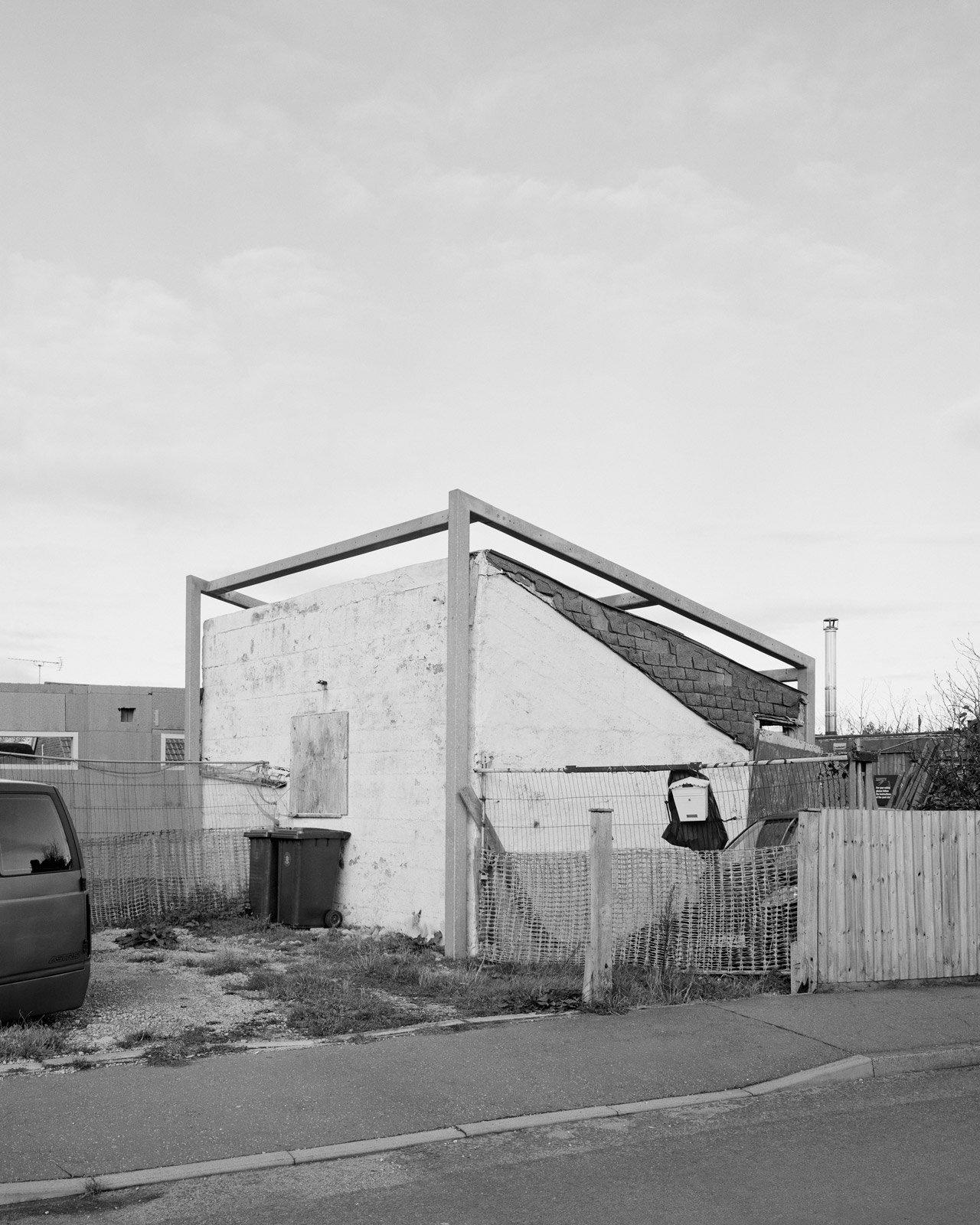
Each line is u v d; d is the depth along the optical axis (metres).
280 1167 5.98
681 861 10.84
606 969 9.37
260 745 16.66
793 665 16.20
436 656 13.34
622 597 16.22
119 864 14.55
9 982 8.33
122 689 25.30
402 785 13.69
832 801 13.77
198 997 9.84
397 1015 9.12
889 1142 6.33
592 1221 5.21
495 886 12.04
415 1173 5.90
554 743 13.23
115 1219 5.30
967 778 14.30
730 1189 5.62
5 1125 6.32
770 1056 8.00
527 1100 7.01
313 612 15.68
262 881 14.54
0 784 8.65
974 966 11.01
